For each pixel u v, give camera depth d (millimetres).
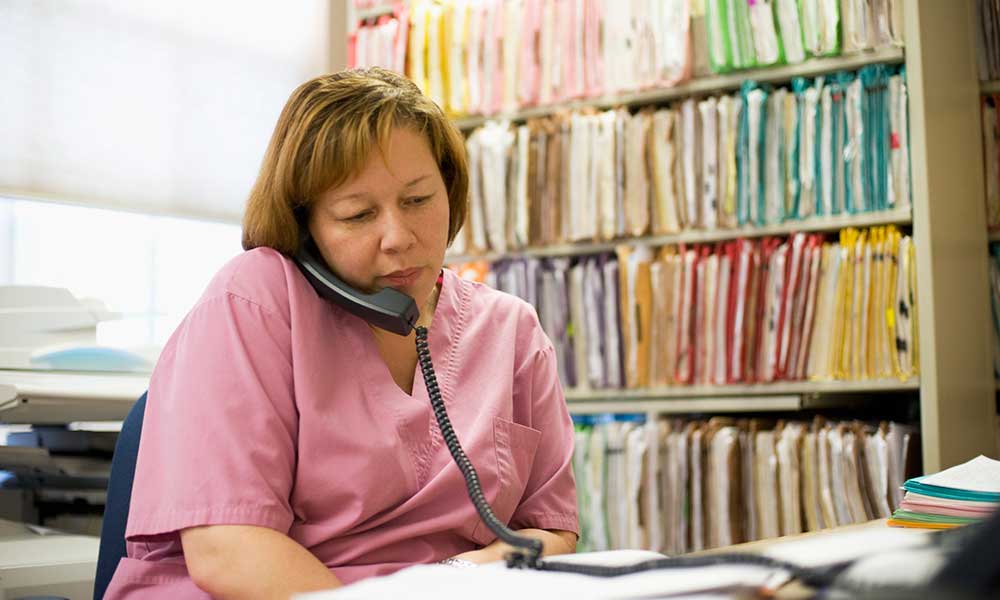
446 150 1212
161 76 2734
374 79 1169
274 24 3078
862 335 2334
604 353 2656
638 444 2555
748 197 2484
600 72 2684
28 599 1278
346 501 1089
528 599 584
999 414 2666
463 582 650
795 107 2445
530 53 2758
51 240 2455
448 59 2869
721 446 2443
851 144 2381
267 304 1117
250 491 996
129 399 1983
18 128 2391
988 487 1096
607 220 2643
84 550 1728
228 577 957
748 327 2473
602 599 576
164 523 991
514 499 1234
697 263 2541
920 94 2283
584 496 2611
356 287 1141
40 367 1982
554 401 1354
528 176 2732
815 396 2414
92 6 2570
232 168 2914
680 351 2555
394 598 597
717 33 2525
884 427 2326
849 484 2297
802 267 2410
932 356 2229
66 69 2504
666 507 2510
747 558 640
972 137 2609
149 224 2699
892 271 2311
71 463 2115
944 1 2494
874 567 552
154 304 2703
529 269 2736
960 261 2445
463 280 1353
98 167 2561
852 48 2381
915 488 1095
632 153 2631
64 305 2057
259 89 3014
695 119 2553
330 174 1094
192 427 1018
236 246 2971
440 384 1231
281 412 1080
